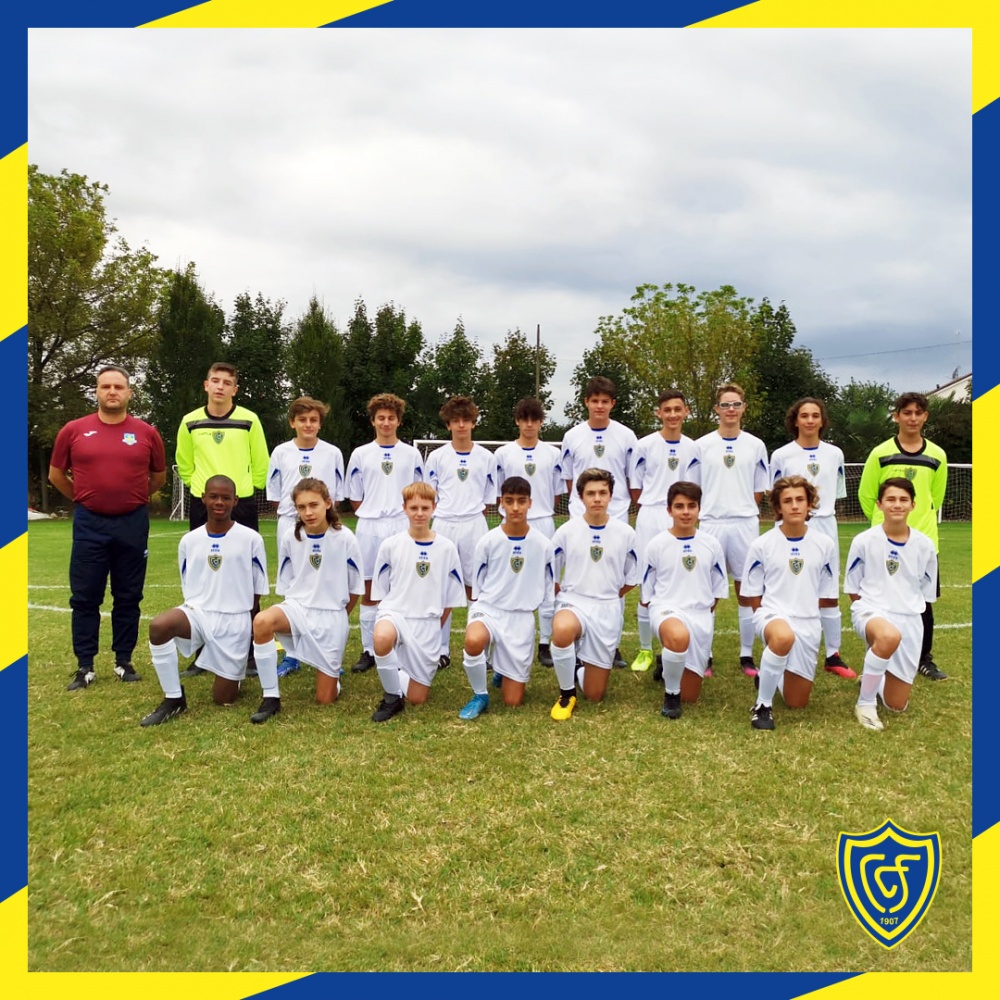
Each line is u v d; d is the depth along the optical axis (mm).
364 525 5598
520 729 4039
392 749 3748
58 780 3387
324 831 2949
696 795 3230
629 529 4582
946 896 2568
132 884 2627
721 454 5516
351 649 5938
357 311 25562
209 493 4344
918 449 5164
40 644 5816
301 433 5625
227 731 3998
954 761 3590
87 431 4820
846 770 3486
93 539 4785
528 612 4465
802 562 4352
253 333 23750
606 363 25031
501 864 2729
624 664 5387
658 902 2529
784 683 4379
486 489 5750
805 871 2697
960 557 11219
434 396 25234
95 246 25031
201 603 4387
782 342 25266
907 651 4238
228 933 2391
